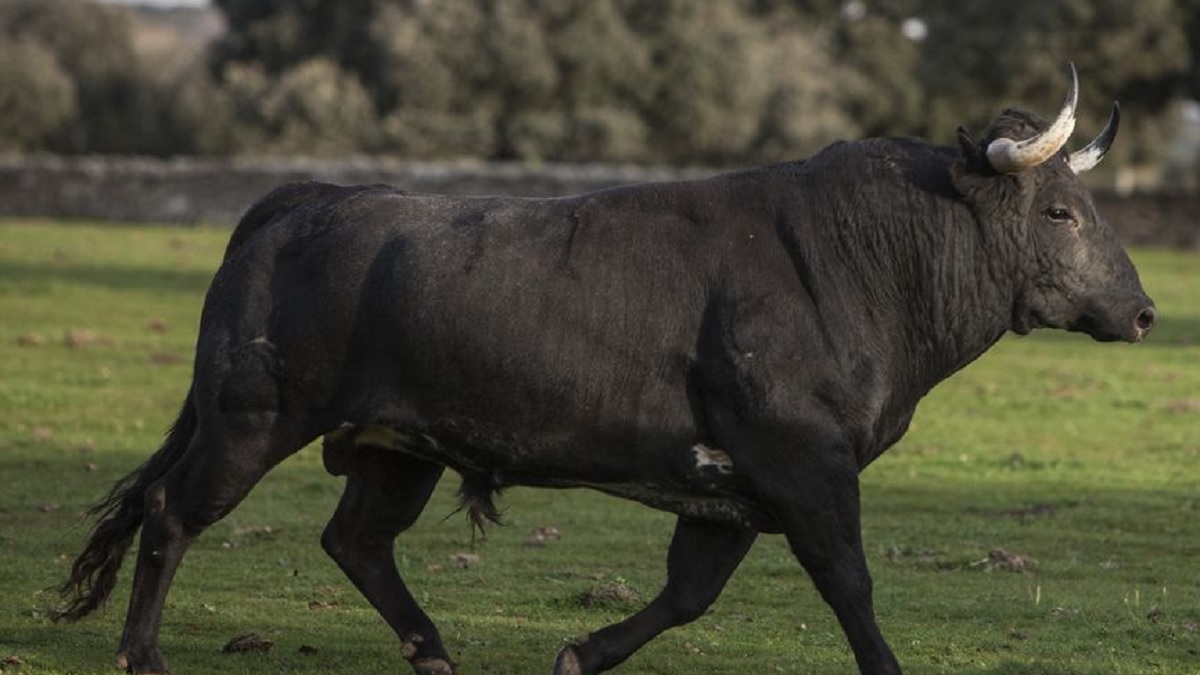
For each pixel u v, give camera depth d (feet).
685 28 333.42
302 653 44.83
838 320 39.65
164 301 137.49
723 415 38.99
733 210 40.37
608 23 330.34
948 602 53.83
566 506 70.18
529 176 233.55
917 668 45.68
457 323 39.40
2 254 170.40
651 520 67.36
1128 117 265.13
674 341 39.32
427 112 325.83
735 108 333.62
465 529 64.39
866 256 40.24
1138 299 40.93
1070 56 236.84
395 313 39.73
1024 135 40.57
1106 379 111.04
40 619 47.39
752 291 39.37
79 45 425.69
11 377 98.68
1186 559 62.18
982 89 251.19
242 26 376.27
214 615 48.93
